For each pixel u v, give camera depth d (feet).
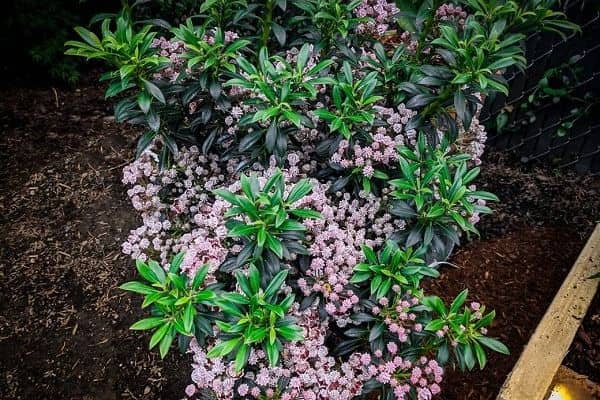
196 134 7.83
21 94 11.55
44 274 8.86
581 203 10.02
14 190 9.89
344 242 6.52
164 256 7.04
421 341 6.27
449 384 7.65
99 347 8.15
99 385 7.83
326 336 6.66
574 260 9.15
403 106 7.29
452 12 8.16
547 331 7.70
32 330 8.27
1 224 9.42
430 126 7.32
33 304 8.54
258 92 6.77
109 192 9.92
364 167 6.78
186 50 7.25
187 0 9.42
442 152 6.83
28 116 11.13
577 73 9.95
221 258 6.14
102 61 12.32
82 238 9.30
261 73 6.45
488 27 7.48
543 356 7.45
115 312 8.49
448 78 6.75
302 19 7.47
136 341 8.21
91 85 11.94
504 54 6.73
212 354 5.15
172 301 5.29
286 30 7.82
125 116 6.94
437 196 6.46
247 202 5.46
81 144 10.67
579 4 9.74
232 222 5.69
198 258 5.99
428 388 5.99
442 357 5.89
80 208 9.69
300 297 6.39
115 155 10.50
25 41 11.29
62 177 10.11
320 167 7.53
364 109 6.61
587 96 9.98
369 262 5.96
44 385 7.80
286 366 5.98
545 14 7.29
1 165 10.25
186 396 7.71
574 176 10.48
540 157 10.79
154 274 5.44
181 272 5.95
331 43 7.55
